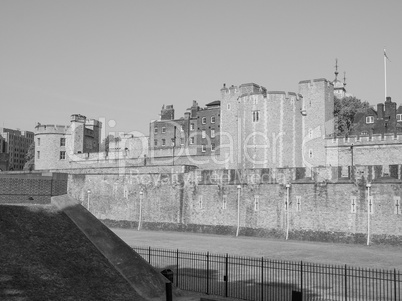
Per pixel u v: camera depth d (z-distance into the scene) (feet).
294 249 109.50
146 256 93.45
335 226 126.41
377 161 181.47
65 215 70.18
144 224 169.99
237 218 145.59
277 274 76.28
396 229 116.47
